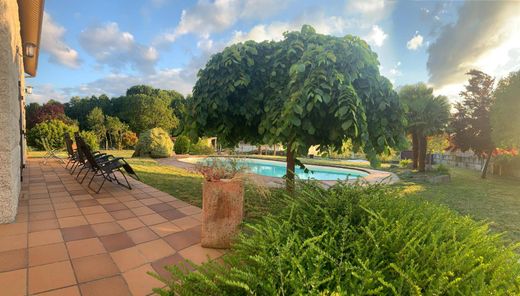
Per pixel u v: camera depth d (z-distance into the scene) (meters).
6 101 2.59
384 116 2.79
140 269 1.86
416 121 9.83
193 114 3.10
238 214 2.25
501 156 10.41
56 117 26.11
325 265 1.24
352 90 2.31
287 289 1.06
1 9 2.56
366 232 1.43
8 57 2.60
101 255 2.04
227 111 3.22
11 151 2.70
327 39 2.96
